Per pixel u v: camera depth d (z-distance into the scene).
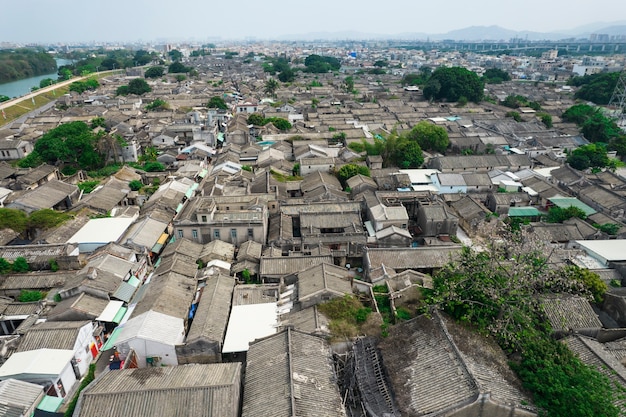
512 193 76.38
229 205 65.19
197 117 131.50
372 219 65.00
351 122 135.88
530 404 30.48
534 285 41.69
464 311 37.53
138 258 57.41
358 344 38.38
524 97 181.12
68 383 38.28
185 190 79.62
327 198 72.88
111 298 48.06
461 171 91.00
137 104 171.62
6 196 75.19
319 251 55.88
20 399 33.62
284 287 49.34
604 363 34.38
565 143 112.25
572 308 40.44
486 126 130.62
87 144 100.75
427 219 64.50
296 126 132.25
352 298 43.12
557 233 61.62
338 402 32.62
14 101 176.62
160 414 30.44
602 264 52.97
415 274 47.66
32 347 38.94
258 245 58.88
